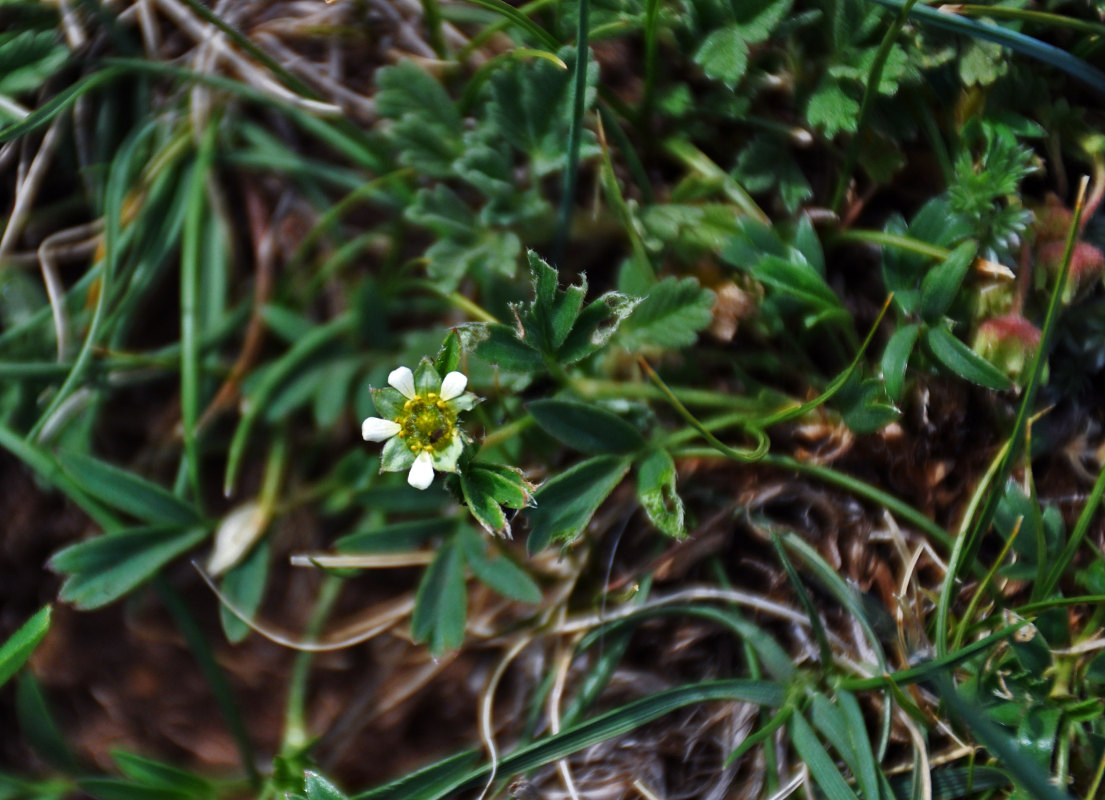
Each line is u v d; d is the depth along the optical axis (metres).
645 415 0.40
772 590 0.41
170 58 0.41
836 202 0.41
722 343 0.41
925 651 0.41
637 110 0.41
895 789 0.41
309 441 0.41
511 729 0.41
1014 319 0.41
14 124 0.40
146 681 0.41
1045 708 0.40
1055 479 0.41
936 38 0.41
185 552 0.41
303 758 0.40
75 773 0.40
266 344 0.41
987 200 0.40
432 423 0.39
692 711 0.41
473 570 0.40
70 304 0.41
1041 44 0.40
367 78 0.41
